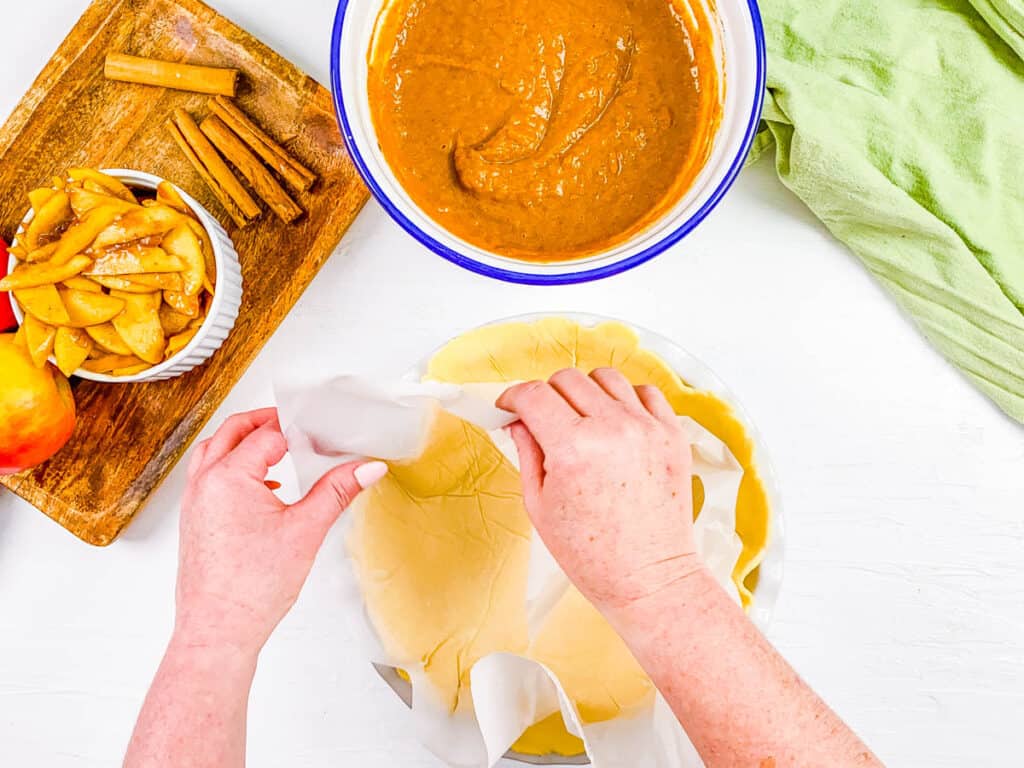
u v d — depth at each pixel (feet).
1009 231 2.17
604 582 1.55
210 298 2.11
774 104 2.17
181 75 2.19
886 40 2.18
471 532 2.04
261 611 1.65
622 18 1.87
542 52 1.88
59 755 2.38
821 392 2.32
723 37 1.84
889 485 2.31
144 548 2.36
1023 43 2.12
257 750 2.34
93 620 2.37
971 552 2.30
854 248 2.23
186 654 1.61
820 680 2.31
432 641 2.03
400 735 2.33
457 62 1.88
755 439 2.07
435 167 1.90
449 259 1.84
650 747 1.93
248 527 1.66
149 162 2.25
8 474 2.16
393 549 2.04
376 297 2.34
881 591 2.31
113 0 2.21
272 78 2.21
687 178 1.87
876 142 2.17
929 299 2.21
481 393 1.77
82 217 2.02
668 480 1.59
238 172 2.22
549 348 2.12
